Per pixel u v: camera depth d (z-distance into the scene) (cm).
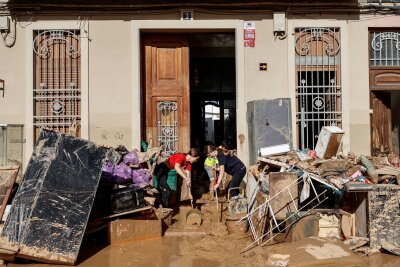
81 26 788
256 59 800
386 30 811
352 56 802
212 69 1133
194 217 671
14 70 784
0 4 773
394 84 811
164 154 768
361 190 540
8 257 489
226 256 527
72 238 513
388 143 820
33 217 504
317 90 806
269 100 731
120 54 793
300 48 805
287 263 486
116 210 592
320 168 617
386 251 536
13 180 626
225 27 798
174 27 794
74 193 535
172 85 833
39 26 786
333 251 512
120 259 524
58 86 794
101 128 789
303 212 569
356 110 798
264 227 583
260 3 785
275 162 648
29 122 782
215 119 1161
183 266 495
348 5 788
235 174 714
